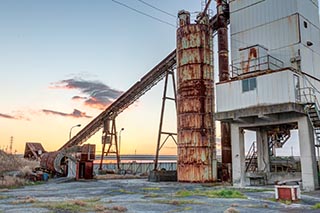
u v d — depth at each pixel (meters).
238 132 23.98
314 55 24.53
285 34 23.64
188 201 15.33
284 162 31.30
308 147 20.48
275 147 29.88
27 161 58.16
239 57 25.05
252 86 22.25
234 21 27.05
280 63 23.55
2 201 15.79
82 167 35.97
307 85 22.41
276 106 20.67
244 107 22.45
